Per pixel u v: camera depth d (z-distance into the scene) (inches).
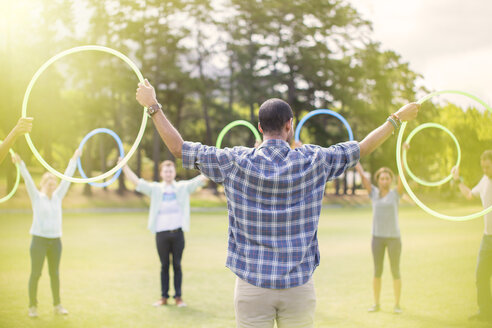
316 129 1585.9
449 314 219.5
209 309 231.8
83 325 204.2
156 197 244.8
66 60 1326.3
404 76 1553.9
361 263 360.2
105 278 304.7
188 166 96.7
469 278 299.7
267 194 92.8
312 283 96.3
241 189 93.6
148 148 1615.4
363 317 215.8
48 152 1300.4
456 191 1315.2
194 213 944.9
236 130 1571.1
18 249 420.8
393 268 224.8
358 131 1609.3
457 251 414.0
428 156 1384.1
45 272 323.0
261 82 1578.5
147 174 1776.6
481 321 207.5
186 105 1620.3
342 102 1560.0
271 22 1592.0
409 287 276.5
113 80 1397.6
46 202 221.1
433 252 408.8
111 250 422.9
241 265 93.7
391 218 225.3
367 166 1489.9
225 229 614.2
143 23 1441.9
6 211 860.0
